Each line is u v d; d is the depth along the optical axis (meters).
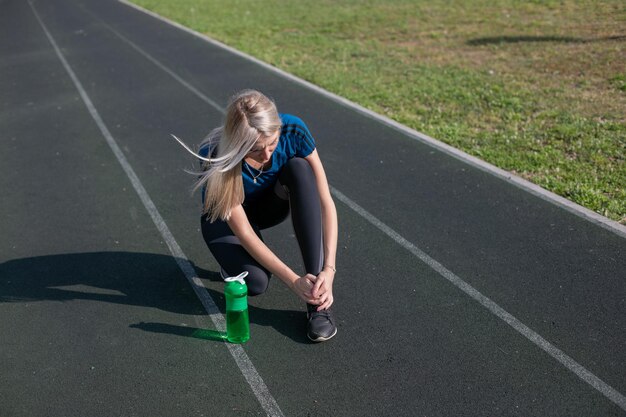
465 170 5.37
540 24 10.79
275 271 3.06
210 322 3.53
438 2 14.04
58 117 7.72
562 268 3.89
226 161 2.77
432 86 7.87
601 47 8.86
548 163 5.41
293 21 13.41
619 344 3.19
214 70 9.52
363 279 3.90
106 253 4.35
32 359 3.31
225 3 16.88
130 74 9.63
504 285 3.76
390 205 4.86
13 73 10.34
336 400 2.94
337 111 7.17
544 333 3.31
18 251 4.46
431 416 2.81
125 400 3.00
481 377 3.02
